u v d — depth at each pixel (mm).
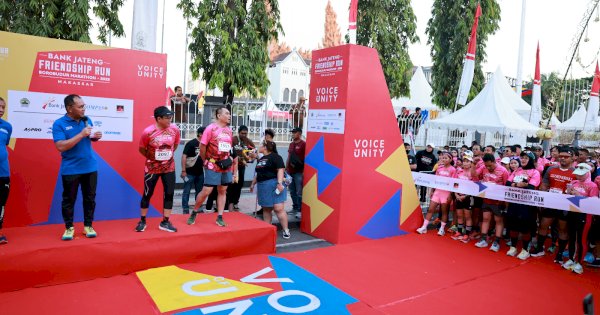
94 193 5277
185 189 8008
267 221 7422
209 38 12477
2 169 4746
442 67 17766
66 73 5855
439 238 7836
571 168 6793
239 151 8336
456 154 10117
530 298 5191
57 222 5980
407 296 5059
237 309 4398
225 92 12742
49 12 9961
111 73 6195
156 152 5484
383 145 7602
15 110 5578
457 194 7625
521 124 12492
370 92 7352
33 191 5781
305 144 8164
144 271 5238
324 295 4918
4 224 5613
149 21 7141
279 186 7137
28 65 5613
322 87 7551
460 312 4688
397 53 15875
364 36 15867
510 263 6551
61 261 4754
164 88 6660
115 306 4320
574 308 4941
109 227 5766
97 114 6105
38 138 5762
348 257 6430
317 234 7520
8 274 4453
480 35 17250
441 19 17641
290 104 13914
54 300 4375
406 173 8008
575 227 6332
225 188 6211
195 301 4527
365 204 7391
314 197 7613
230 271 5484
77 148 5047
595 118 16578
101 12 10891
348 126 7062
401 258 6520
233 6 12469
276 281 5238
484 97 13250
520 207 6746
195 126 11367
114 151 6277
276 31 13281
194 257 5656
